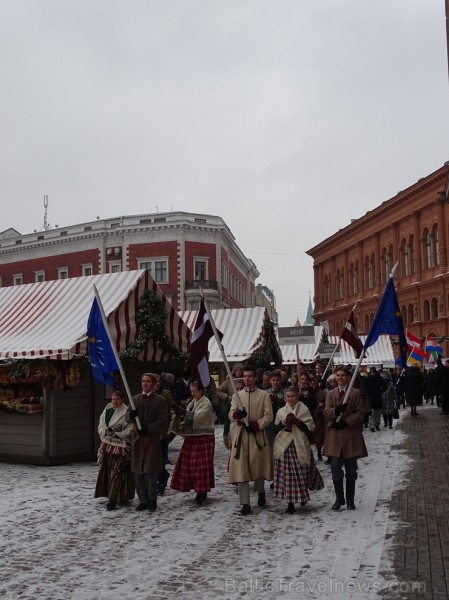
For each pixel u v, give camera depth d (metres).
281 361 26.72
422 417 23.97
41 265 56.94
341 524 7.60
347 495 8.47
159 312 14.44
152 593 5.38
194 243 51.47
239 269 65.00
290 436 8.34
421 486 9.91
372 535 7.02
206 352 9.36
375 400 19.05
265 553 6.48
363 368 19.91
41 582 5.71
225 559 6.31
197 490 8.88
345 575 5.68
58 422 13.07
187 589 5.46
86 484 10.62
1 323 14.84
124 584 5.62
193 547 6.76
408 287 50.56
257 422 8.36
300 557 6.30
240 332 24.14
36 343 13.08
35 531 7.48
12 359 13.03
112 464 8.77
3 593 5.44
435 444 15.30
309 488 8.48
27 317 14.70
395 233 53.78
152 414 8.48
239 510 8.58
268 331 25.22
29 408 12.88
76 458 13.38
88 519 8.07
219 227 52.19
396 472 11.32
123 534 7.33
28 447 13.16
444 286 45.91
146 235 51.69
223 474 11.70
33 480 11.06
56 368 12.80
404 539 6.79
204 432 9.09
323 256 70.75
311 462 8.48
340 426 8.38
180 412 10.13
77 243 54.62
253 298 75.19
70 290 15.10
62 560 6.35
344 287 65.25
